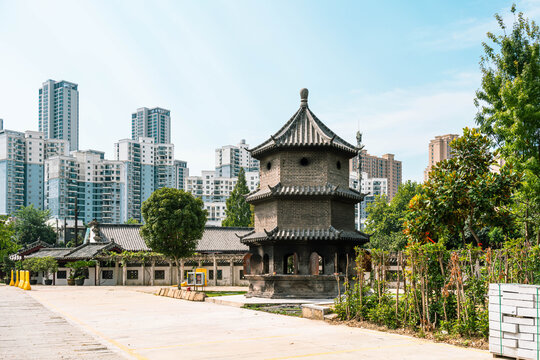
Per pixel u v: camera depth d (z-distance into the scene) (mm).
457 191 18891
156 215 44438
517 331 11305
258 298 28109
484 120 33250
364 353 12258
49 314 23109
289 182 28391
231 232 65938
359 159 45031
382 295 17438
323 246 27797
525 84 25828
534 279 16266
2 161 164375
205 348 13203
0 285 61062
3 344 14047
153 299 32844
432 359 11547
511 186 19062
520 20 30609
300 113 31047
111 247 57031
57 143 178125
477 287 14914
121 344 14039
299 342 13922
